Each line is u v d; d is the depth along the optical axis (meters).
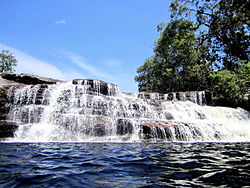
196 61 19.16
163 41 29.41
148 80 41.84
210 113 16.39
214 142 9.65
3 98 11.87
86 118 10.73
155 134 10.11
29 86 13.15
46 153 5.04
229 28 13.01
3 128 9.10
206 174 3.01
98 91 15.62
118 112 12.59
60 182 2.51
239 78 15.93
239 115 17.67
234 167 3.52
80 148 6.32
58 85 13.91
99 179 2.70
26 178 2.66
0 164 3.52
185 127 11.05
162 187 2.36
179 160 4.21
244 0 11.37
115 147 6.78
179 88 30.50
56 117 10.79
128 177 2.82
